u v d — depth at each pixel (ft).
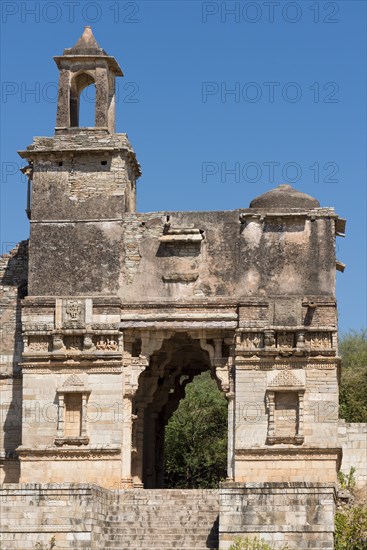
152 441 210.38
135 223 191.52
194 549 164.14
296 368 184.24
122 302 188.75
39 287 190.60
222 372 186.91
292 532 162.71
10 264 200.13
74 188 192.65
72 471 185.78
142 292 189.47
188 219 190.60
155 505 174.40
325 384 183.42
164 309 188.34
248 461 182.70
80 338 189.06
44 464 186.29
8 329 196.34
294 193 192.24
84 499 165.37
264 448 182.39
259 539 162.91
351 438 211.41
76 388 187.11
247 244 189.06
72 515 164.96
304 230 188.44
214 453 267.80
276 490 164.04
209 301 187.52
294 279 187.21
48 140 193.36
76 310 188.85
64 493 165.68
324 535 162.40
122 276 190.08
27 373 188.44
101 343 188.44
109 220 191.42
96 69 195.83
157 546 165.68
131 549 164.25
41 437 186.60
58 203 192.44
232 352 186.91
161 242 190.08
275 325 185.37
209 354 188.24
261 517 163.53
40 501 165.58
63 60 196.75
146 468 208.44
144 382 200.75
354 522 177.88
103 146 192.44
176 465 266.98
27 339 189.26
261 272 188.03
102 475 185.26
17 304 196.85
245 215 188.75
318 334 184.65
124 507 173.88
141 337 188.65
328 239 187.73
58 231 191.72
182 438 268.00
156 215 191.42
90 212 191.93
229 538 163.22
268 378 184.44
